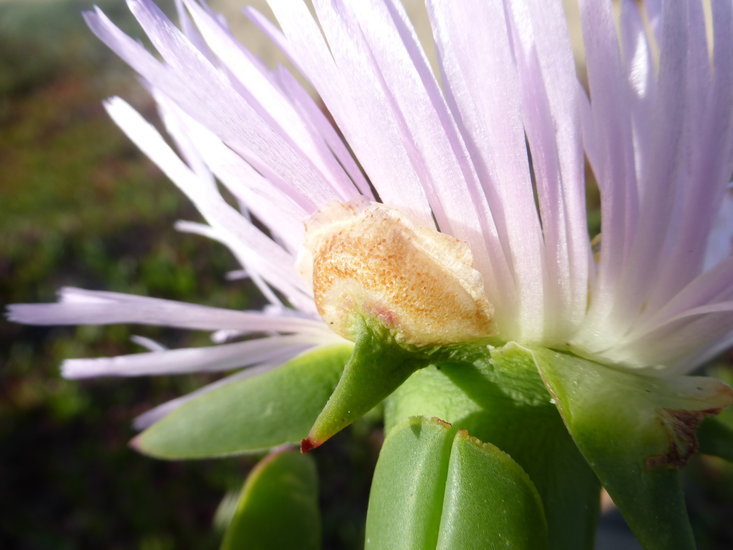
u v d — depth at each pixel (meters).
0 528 0.17
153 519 0.17
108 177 0.28
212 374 0.20
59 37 0.38
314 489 0.05
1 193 0.28
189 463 0.18
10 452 0.18
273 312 0.05
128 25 0.25
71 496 0.17
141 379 0.20
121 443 0.18
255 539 0.05
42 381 0.20
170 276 0.23
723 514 0.13
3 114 0.33
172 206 0.26
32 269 0.24
